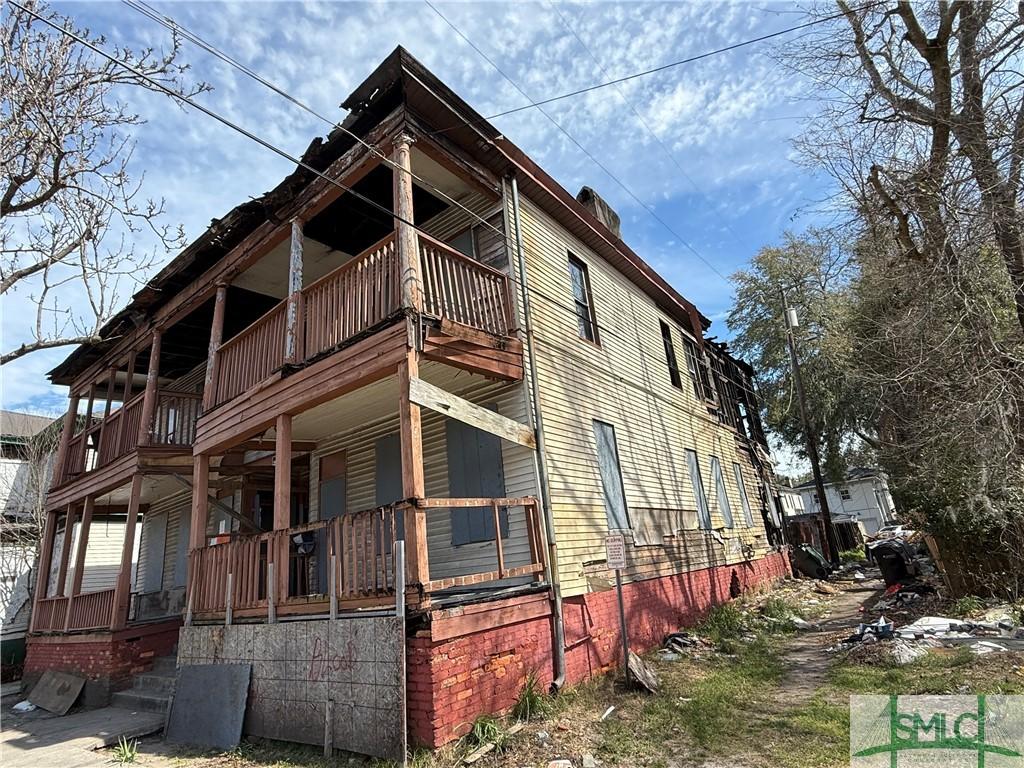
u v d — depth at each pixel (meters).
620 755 4.78
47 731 8.08
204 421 8.85
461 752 4.85
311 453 10.12
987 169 7.41
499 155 8.37
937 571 11.30
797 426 26.44
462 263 7.25
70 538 13.02
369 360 6.24
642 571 9.03
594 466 8.56
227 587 7.17
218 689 6.62
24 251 6.19
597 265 11.16
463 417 6.25
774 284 26.42
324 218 9.09
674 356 13.80
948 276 7.80
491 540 7.37
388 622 5.15
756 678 6.82
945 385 8.17
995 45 7.78
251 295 11.37
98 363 13.41
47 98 5.80
